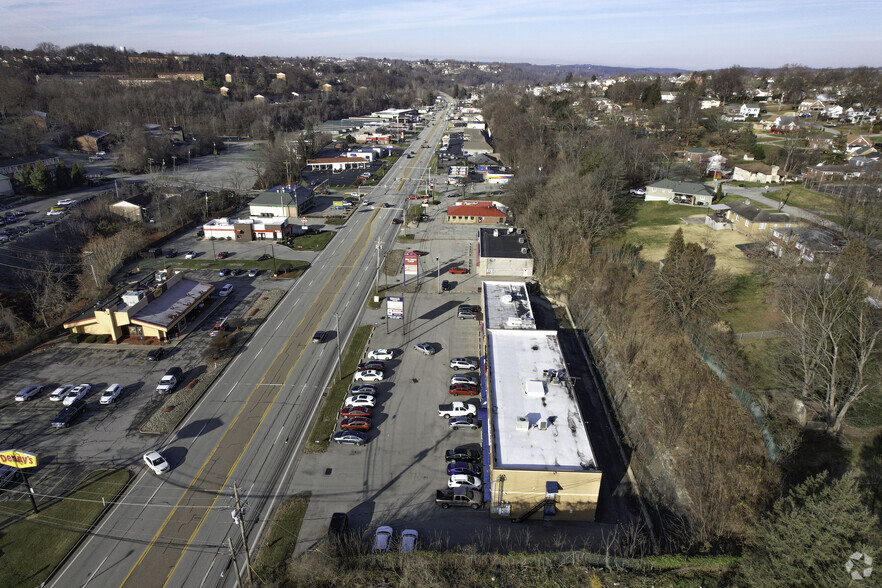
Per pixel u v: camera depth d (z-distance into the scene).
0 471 48.78
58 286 86.00
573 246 94.50
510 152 182.38
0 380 64.31
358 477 50.28
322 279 95.19
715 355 56.69
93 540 43.12
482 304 78.25
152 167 177.62
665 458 50.94
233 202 141.62
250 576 38.84
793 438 45.19
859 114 184.38
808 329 51.28
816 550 31.97
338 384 64.31
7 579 39.62
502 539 44.06
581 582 38.62
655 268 77.19
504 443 48.31
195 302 79.94
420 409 60.19
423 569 38.69
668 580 38.31
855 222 82.31
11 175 149.88
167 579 39.84
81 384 63.22
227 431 56.03
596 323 76.81
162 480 49.34
